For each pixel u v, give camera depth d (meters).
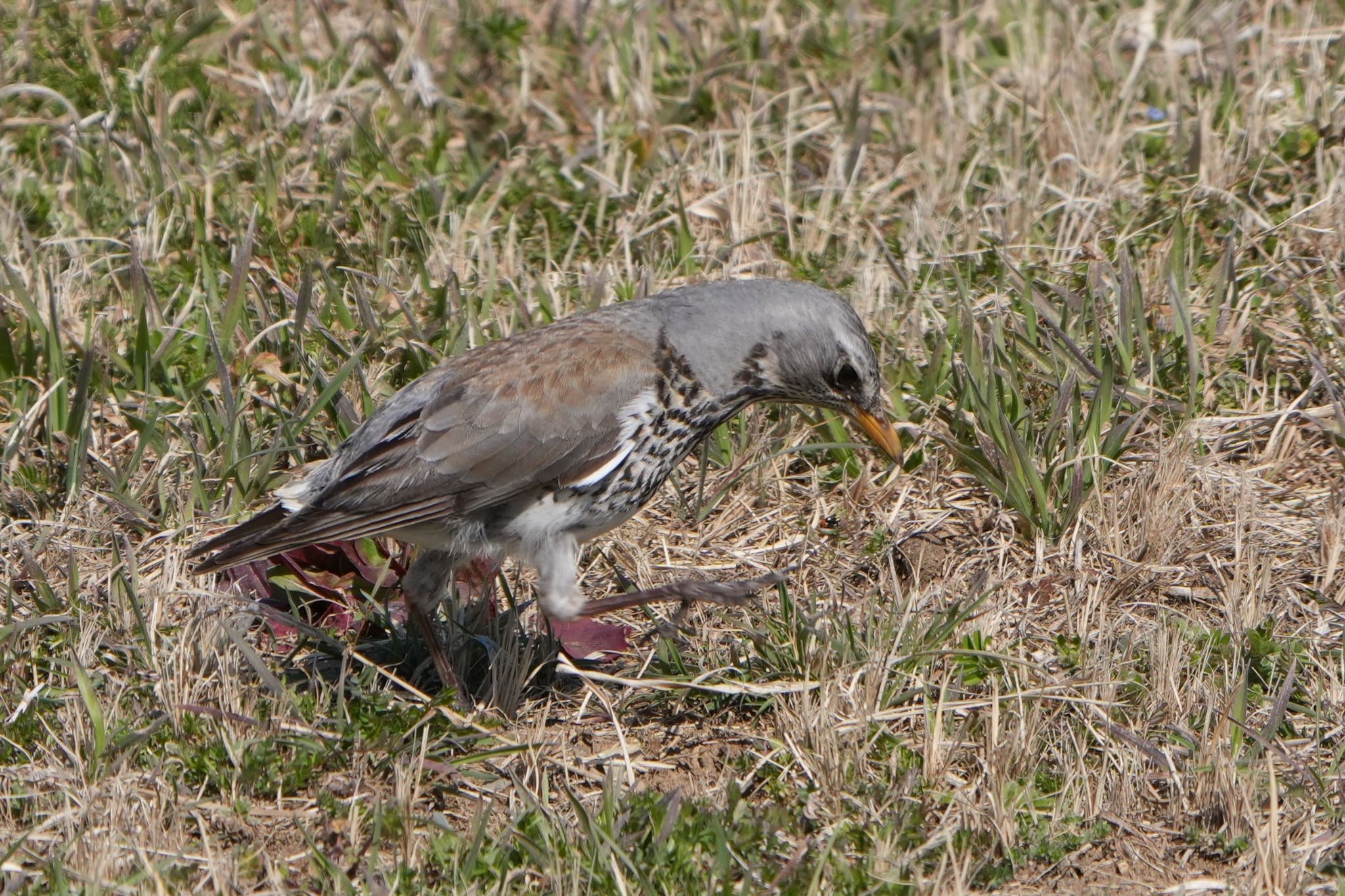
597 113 15.62
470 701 9.96
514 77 16.41
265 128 15.34
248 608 10.02
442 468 9.34
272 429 11.82
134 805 8.71
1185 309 12.56
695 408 9.77
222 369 11.37
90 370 11.42
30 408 11.79
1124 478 11.57
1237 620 10.26
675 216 14.16
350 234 13.98
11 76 15.73
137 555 10.85
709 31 17.03
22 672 9.72
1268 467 11.72
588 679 9.93
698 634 10.37
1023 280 12.69
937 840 8.52
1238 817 8.73
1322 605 10.49
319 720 9.41
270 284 13.23
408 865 8.33
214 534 11.05
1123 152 15.05
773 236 13.84
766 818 8.64
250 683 9.74
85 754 9.08
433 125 15.66
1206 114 15.02
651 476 9.80
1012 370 11.80
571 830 8.60
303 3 17.25
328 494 9.34
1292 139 14.66
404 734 9.17
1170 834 8.78
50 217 14.04
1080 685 9.59
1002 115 15.66
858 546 11.23
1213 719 9.41
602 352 9.54
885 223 14.28
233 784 8.87
